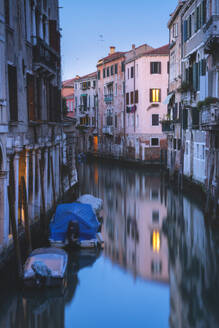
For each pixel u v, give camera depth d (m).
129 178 37.31
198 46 24.88
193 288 12.70
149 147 44.66
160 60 44.06
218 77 20.95
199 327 10.47
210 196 20.98
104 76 58.28
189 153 28.48
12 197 11.77
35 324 10.59
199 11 24.62
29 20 16.73
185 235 18.30
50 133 21.27
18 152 14.20
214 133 19.16
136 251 16.25
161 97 44.41
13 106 13.76
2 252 12.48
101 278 13.45
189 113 28.30
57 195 23.77
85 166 49.06
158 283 13.09
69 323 10.68
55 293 11.85
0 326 10.52
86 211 16.91
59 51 24.52
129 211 23.58
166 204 25.06
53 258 12.60
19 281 11.85
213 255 15.75
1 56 12.46
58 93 23.95
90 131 64.75
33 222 17.22
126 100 49.53
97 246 16.48
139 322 10.80
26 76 15.98
